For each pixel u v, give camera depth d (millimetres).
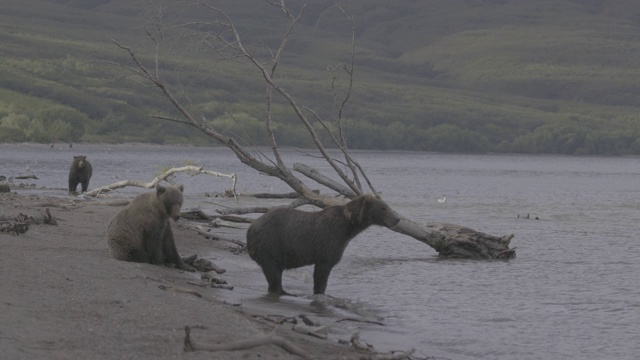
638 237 31969
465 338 13445
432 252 24500
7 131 140875
